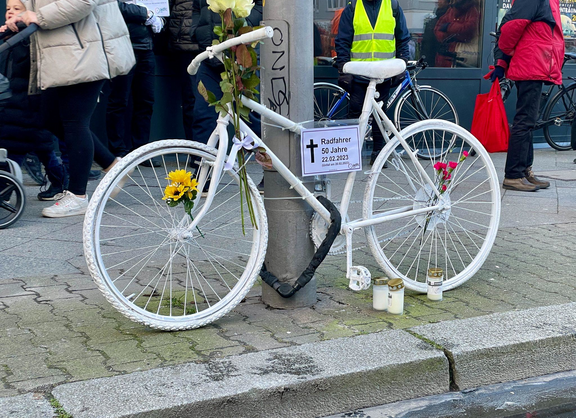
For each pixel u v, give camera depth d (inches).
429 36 348.8
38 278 153.2
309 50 131.1
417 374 110.9
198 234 132.6
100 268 115.3
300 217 133.7
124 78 281.1
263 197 136.9
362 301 140.9
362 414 105.9
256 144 122.1
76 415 91.8
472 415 106.0
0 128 211.8
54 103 206.7
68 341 117.9
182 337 120.3
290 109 130.6
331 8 321.4
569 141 392.5
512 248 182.4
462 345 116.1
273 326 126.2
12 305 135.7
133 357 111.3
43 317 129.2
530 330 123.4
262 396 99.9
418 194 149.5
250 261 129.8
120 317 130.0
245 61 114.3
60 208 211.0
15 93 209.0
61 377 103.6
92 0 188.1
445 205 151.9
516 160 261.1
